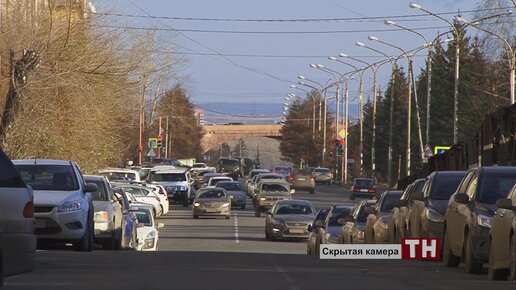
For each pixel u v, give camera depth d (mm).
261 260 52531
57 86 94938
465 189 46594
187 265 46062
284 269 45125
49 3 95000
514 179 43812
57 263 44844
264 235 106000
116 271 40844
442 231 51906
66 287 34062
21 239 32531
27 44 91875
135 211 79125
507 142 70188
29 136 93125
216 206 133750
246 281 37500
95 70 99812
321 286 36094
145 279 37500
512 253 37125
